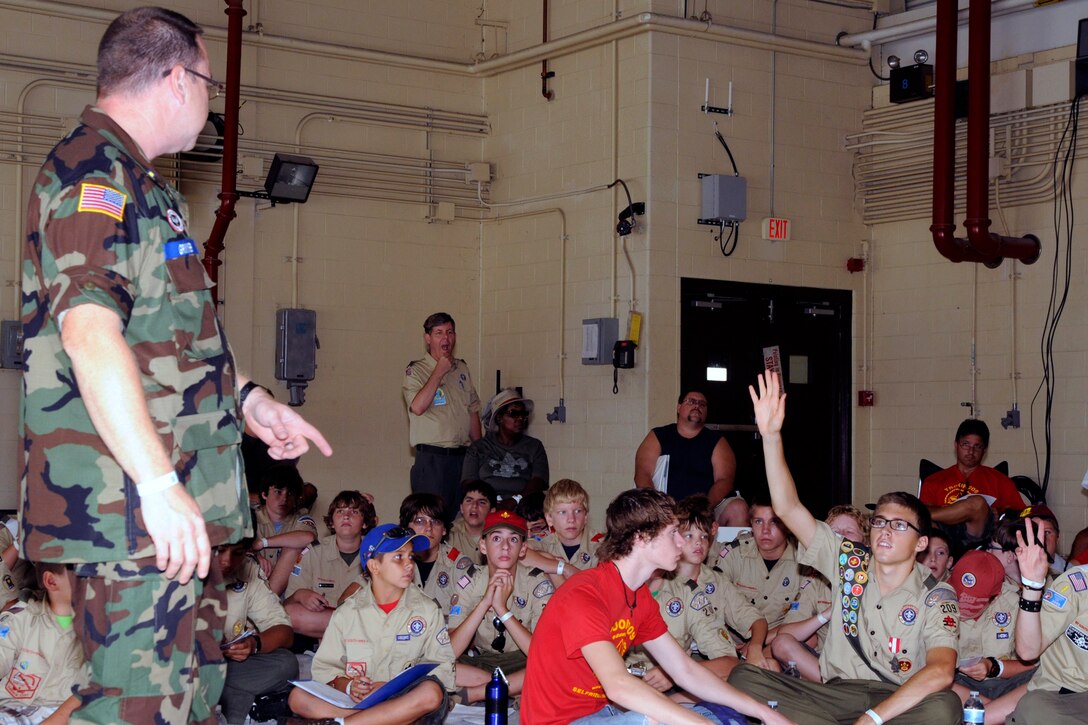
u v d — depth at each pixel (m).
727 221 8.27
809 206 8.73
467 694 5.04
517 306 8.98
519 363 8.95
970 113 7.03
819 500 8.84
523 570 5.52
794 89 8.66
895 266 8.85
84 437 1.87
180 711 1.92
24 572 4.34
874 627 4.43
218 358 2.01
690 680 3.75
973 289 8.40
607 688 3.39
